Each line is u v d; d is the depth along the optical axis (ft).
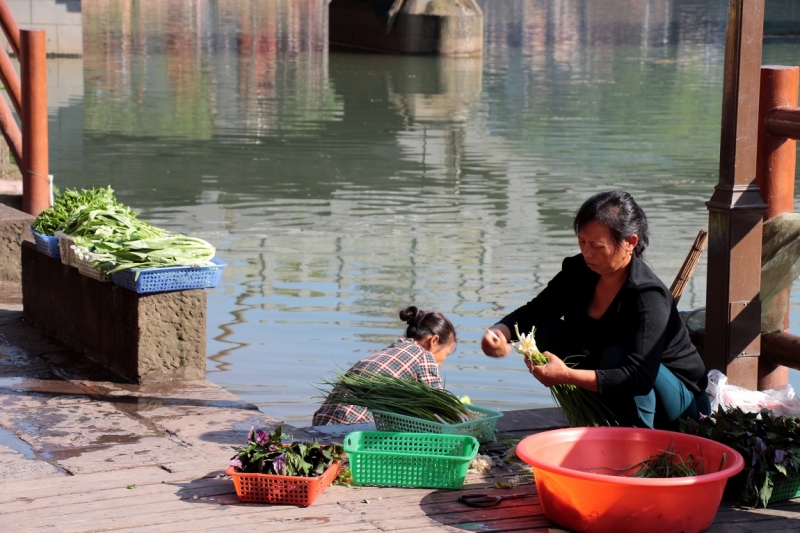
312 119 78.28
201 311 22.03
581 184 55.83
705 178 57.36
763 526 14.40
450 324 20.54
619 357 15.67
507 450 17.30
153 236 23.02
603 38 144.46
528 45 136.98
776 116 19.26
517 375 28.09
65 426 18.72
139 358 21.59
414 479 15.62
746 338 19.08
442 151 65.77
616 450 15.28
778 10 145.38
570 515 13.99
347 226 46.09
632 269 15.78
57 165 59.72
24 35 33.76
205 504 14.92
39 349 24.18
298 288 36.11
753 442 15.20
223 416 19.40
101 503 14.92
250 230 45.06
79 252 22.71
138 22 153.79
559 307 17.06
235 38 139.74
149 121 75.41
